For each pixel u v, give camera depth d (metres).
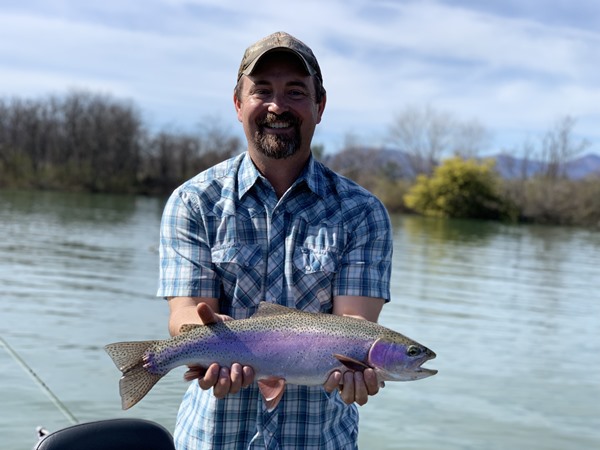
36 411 6.71
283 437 3.05
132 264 19.28
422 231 44.34
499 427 7.56
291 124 3.12
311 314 3.00
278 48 3.06
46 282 15.22
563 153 81.75
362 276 3.16
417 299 16.38
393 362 2.93
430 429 7.34
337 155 88.19
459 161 67.88
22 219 33.81
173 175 87.75
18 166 81.69
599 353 11.73
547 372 10.16
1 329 10.31
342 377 2.92
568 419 7.97
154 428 3.60
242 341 2.94
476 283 20.23
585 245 40.69
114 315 11.85
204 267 3.12
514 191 67.62
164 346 2.98
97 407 6.89
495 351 11.34
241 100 3.24
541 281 21.91
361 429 7.25
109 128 87.12
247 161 3.21
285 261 3.13
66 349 9.23
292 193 3.16
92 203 56.03
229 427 3.05
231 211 3.13
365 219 3.22
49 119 88.62
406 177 89.25
